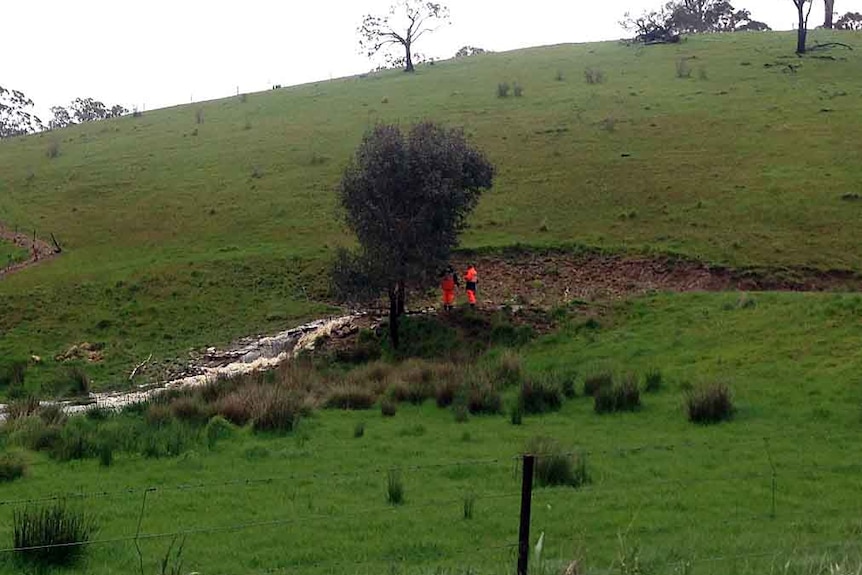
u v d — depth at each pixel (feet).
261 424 64.49
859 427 61.41
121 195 165.37
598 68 229.25
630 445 58.29
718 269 110.52
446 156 101.50
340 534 40.50
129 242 144.05
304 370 91.30
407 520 42.37
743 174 139.44
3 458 52.95
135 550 37.76
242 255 132.26
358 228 101.45
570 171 149.89
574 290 110.01
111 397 90.74
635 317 97.25
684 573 30.86
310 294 121.19
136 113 252.42
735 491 47.32
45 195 169.99
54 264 137.18
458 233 108.88
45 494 47.39
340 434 63.62
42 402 87.51
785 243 115.65
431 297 112.57
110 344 111.34
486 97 205.77
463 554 37.06
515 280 114.83
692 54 235.61
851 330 82.07
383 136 101.81
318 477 50.55
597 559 35.40
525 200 140.15
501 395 75.72
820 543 37.45
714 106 176.55
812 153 144.36
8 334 115.34
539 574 28.50
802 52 220.43
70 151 204.95
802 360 77.61
